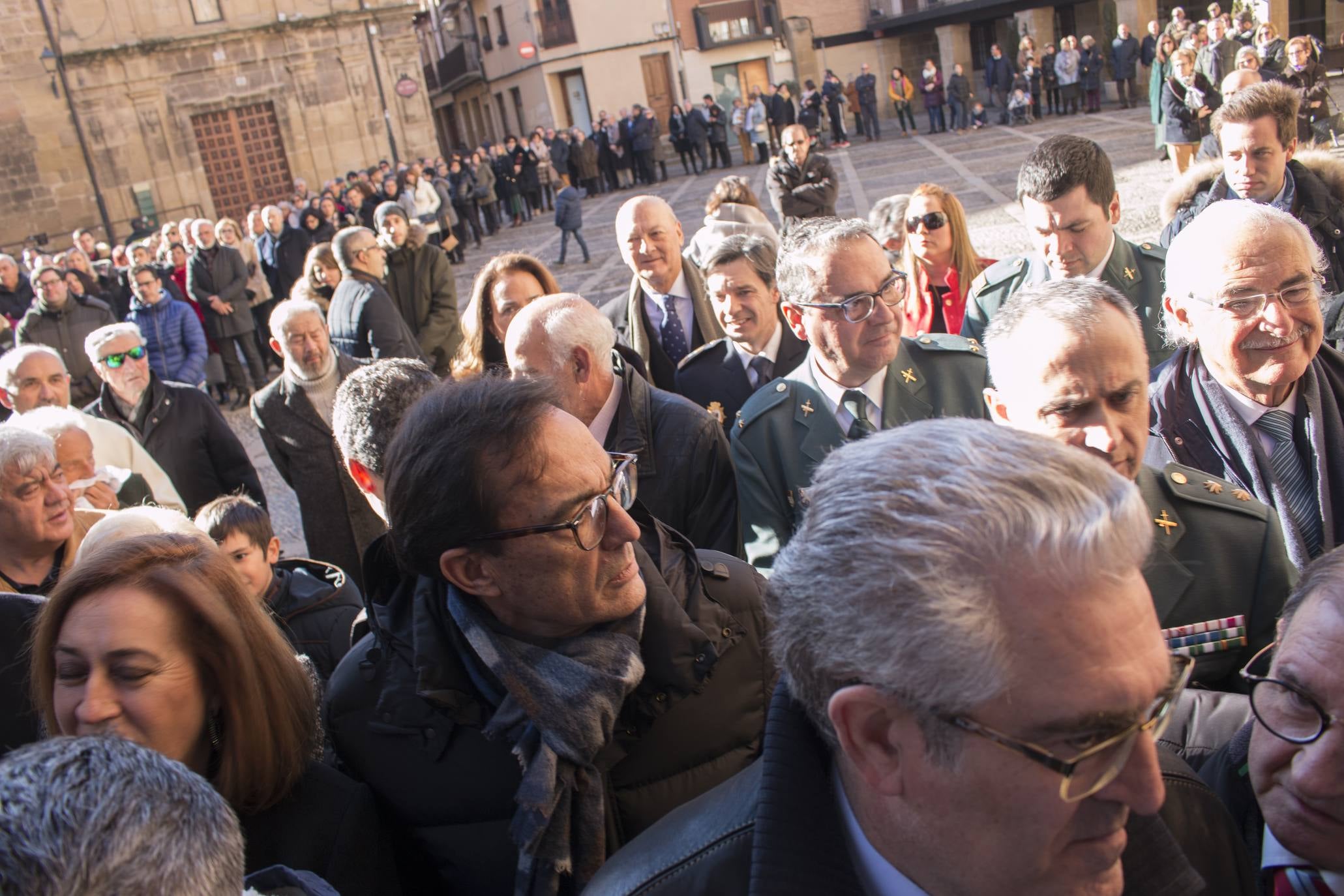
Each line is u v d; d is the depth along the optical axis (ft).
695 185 86.53
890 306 8.24
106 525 7.84
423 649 5.40
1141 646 3.03
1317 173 12.03
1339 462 7.11
